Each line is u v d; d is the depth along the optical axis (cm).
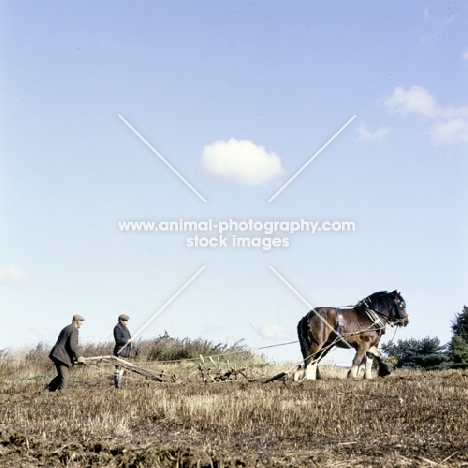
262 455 1140
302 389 1938
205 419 1454
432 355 3259
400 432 1302
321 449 1179
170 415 1499
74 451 1187
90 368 2878
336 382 2103
